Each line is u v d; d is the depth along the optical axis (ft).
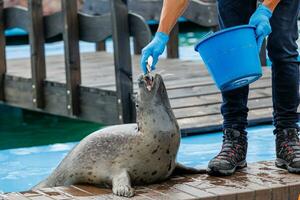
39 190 24.26
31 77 45.55
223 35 22.61
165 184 24.68
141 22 37.70
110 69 50.55
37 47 44.75
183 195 23.11
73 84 42.32
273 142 35.70
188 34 82.99
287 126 25.84
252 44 22.80
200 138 37.47
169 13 24.26
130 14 38.40
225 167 25.30
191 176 25.70
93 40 40.52
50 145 39.37
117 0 38.22
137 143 24.26
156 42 24.08
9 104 48.32
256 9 24.39
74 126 46.80
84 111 42.22
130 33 38.52
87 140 25.40
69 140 42.60
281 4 24.88
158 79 24.25
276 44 24.99
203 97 41.16
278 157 26.13
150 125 24.07
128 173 24.32
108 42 75.31
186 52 66.49
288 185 23.98
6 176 32.37
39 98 45.21
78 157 25.16
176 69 49.65
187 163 32.42
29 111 52.37
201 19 50.80
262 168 26.32
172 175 25.98
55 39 79.51
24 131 45.93
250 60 22.70
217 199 23.04
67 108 42.98
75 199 22.93
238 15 25.48
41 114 51.39
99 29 39.83
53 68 51.78
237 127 26.05
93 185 24.94
